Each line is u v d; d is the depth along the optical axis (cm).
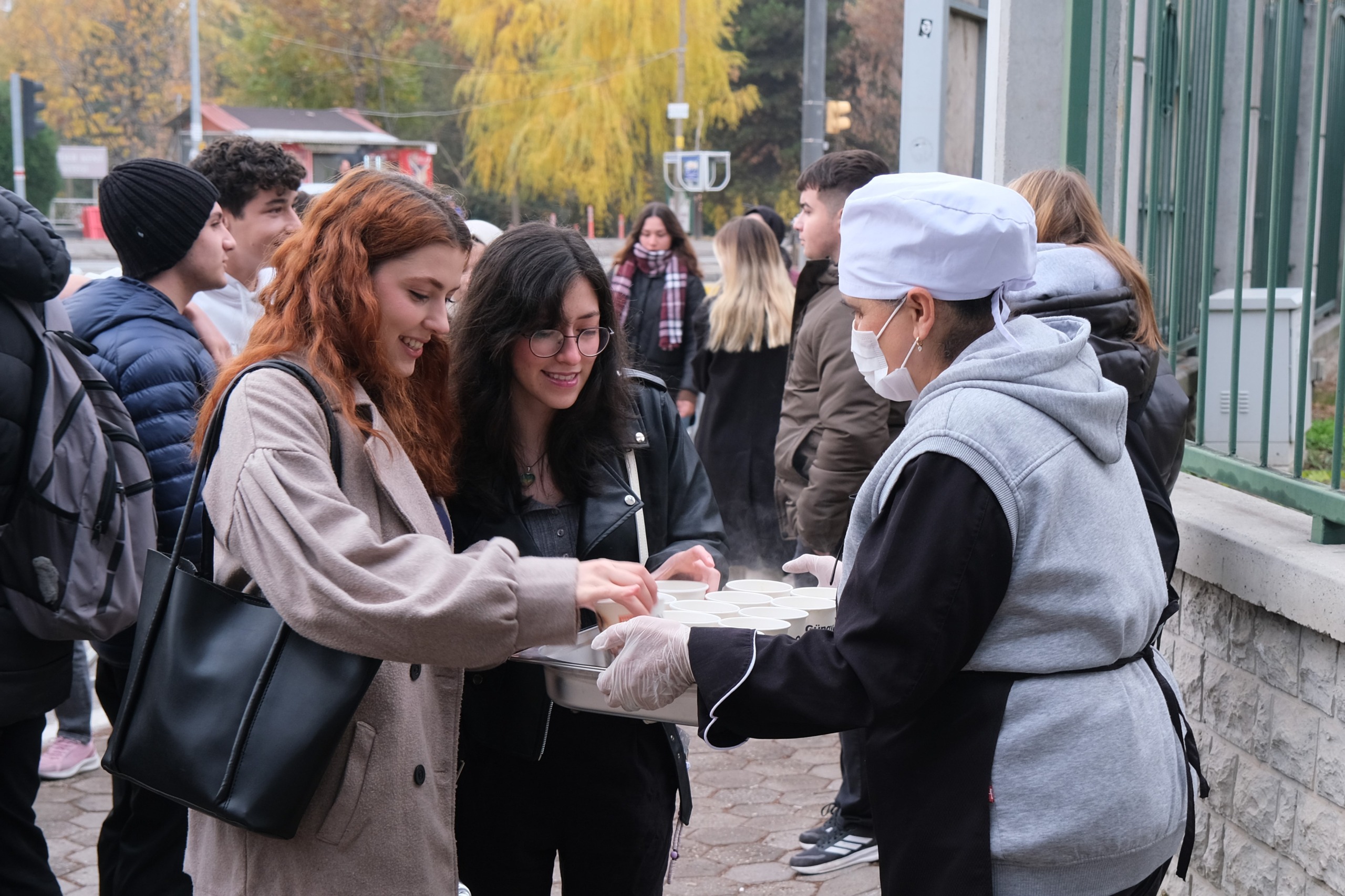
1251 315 395
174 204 317
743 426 570
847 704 173
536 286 222
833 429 376
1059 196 264
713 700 178
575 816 235
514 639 177
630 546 239
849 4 5056
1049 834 171
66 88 4203
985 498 168
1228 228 527
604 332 234
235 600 180
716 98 4134
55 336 268
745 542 573
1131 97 376
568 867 241
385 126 5347
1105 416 179
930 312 184
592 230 4184
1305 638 255
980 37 618
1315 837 253
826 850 379
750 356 562
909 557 168
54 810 427
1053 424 176
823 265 409
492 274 228
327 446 185
